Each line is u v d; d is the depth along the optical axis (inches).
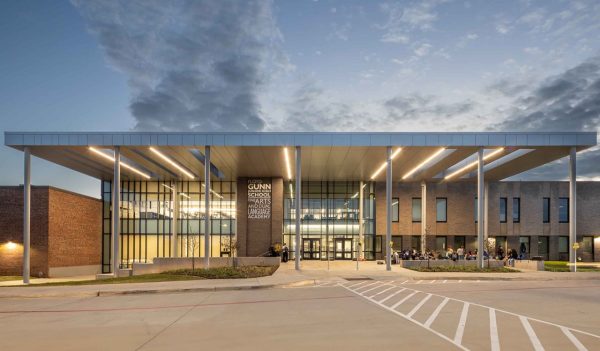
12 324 454.9
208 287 754.2
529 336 379.2
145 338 378.3
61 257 1391.5
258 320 459.2
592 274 1043.3
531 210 1752.0
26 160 1123.3
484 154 1267.2
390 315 484.7
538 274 1049.5
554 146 1135.0
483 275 1016.2
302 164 1406.3
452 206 1769.2
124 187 1790.1
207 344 353.4
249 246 1640.0
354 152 1214.9
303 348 337.7
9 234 1318.9
